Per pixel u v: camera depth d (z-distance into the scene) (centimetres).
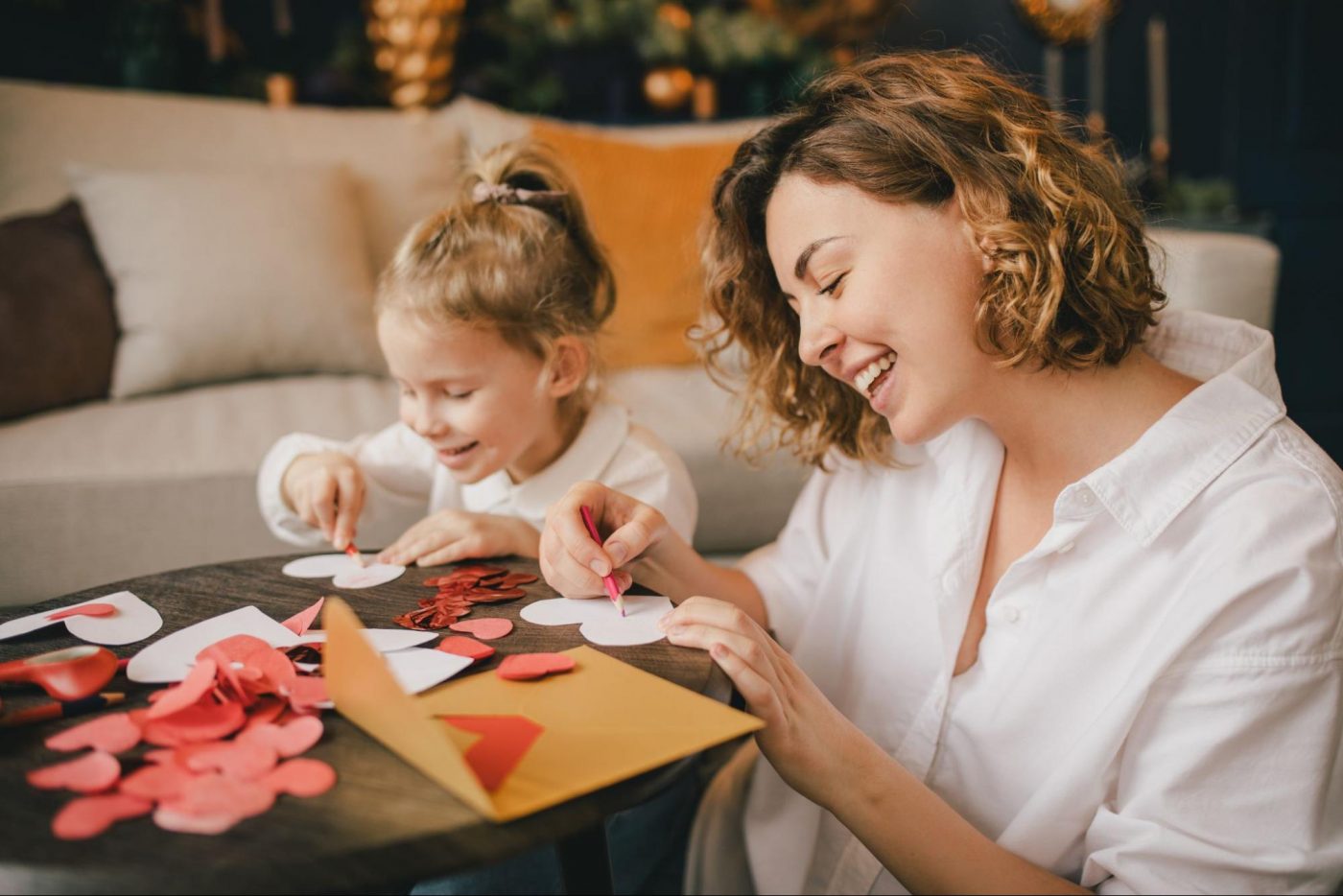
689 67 276
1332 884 63
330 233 194
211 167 202
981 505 86
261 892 42
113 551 141
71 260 175
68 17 255
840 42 318
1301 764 64
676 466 115
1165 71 359
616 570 79
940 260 72
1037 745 78
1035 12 338
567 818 46
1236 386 74
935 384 75
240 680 58
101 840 44
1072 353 74
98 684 59
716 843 96
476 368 98
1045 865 73
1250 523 68
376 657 49
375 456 118
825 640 97
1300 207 358
